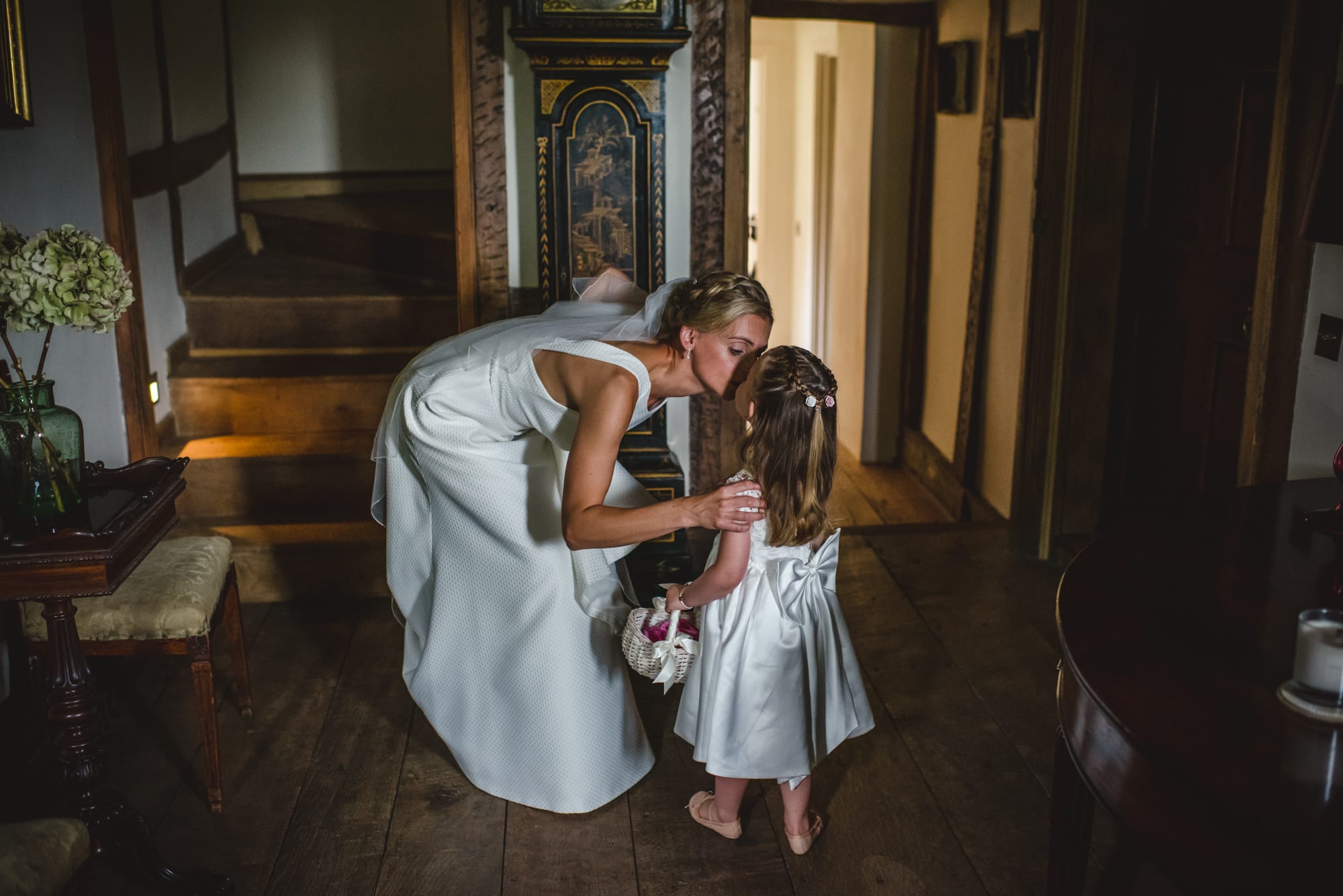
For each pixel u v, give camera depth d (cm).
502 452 254
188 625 249
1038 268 380
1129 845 245
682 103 369
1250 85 316
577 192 342
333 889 236
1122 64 357
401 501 269
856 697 241
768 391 215
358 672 329
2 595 208
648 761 277
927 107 539
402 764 283
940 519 518
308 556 374
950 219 523
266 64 545
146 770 279
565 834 255
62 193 327
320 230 505
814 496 219
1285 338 278
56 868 173
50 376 313
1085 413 386
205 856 246
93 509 233
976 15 475
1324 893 121
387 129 564
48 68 319
